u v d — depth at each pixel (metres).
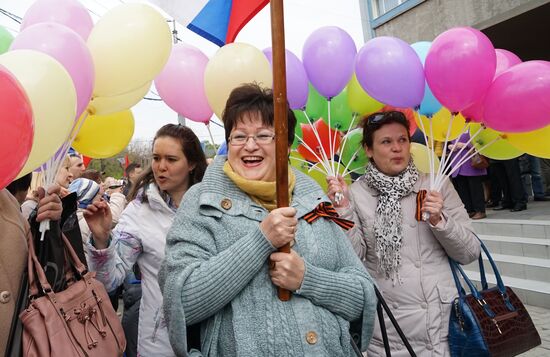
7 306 1.23
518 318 1.78
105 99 1.65
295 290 1.14
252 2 2.13
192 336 1.25
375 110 2.38
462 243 1.77
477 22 5.70
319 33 2.20
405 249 1.86
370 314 1.26
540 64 1.67
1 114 0.89
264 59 1.90
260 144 1.27
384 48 1.84
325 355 1.12
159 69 1.65
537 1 4.61
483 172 5.02
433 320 1.79
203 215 1.23
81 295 1.35
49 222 1.37
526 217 4.72
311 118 2.56
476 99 1.78
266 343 1.09
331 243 1.29
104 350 1.34
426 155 2.47
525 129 1.72
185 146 2.02
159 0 2.12
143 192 2.02
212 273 1.10
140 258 1.96
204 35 2.24
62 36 1.33
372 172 2.00
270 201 1.30
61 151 1.49
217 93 1.84
